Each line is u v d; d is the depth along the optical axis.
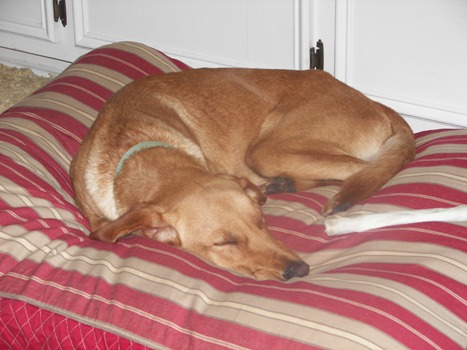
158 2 2.53
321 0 2.26
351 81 2.29
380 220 1.64
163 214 1.59
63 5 2.69
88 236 1.64
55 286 1.53
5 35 2.86
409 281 1.49
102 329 1.47
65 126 1.91
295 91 1.93
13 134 1.81
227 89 1.93
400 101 2.23
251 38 2.42
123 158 1.70
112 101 1.86
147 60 2.12
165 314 1.46
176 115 1.85
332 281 1.50
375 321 1.41
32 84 2.76
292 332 1.40
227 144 1.90
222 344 1.41
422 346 1.41
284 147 1.86
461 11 2.07
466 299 1.50
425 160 1.78
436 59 2.15
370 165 1.79
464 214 1.61
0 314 1.54
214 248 1.58
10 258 1.57
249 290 1.48
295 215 1.74
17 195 1.66
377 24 2.19
